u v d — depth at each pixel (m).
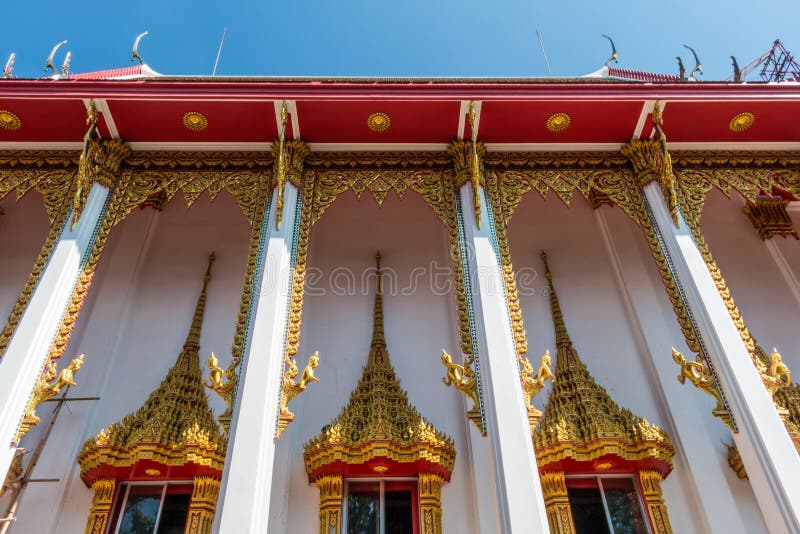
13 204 9.63
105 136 7.64
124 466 7.04
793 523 5.05
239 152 7.94
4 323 8.40
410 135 7.81
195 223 9.78
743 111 7.45
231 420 5.56
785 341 8.78
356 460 7.17
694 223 7.34
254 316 6.30
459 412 8.03
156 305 8.88
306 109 7.28
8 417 5.50
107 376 8.09
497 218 7.46
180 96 7.00
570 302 9.12
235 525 4.86
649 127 7.73
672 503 7.25
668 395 7.95
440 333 8.80
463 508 7.25
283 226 7.06
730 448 7.43
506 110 7.38
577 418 7.62
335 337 8.70
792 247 9.77
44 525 6.81
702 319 6.42
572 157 8.06
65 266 6.55
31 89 6.93
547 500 7.30
